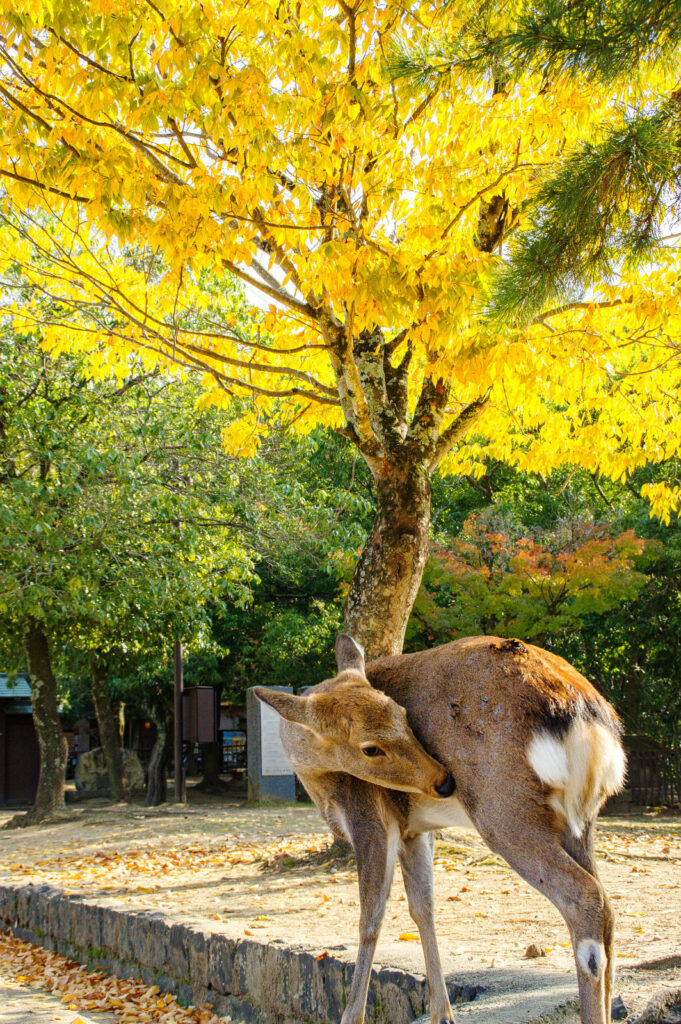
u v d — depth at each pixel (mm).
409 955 4664
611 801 15820
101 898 7297
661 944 4676
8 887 8500
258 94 6082
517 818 3012
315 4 6582
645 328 8312
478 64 5414
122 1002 5797
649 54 4496
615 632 17531
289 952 4914
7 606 14242
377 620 8250
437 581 14883
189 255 6715
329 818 3898
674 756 16016
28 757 25656
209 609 20422
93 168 6273
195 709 17250
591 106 6504
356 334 9070
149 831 12930
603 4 4250
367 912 3576
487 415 9297
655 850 9773
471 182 7078
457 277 6105
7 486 14039
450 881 7492
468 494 21938
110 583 14945
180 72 6359
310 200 6969
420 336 6391
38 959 7277
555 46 4422
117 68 6938
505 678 3221
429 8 6523
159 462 15273
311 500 18062
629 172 4469
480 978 4082
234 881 8352
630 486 18641
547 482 19172
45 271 8148
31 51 6555
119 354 8906
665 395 8656
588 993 2689
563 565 14547
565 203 4594
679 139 4668
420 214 7051
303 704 3482
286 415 11359
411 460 8508
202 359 9234
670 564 16594
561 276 4898
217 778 23172
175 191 6355
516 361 6246
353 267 6422
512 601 14445
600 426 8914
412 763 3301
